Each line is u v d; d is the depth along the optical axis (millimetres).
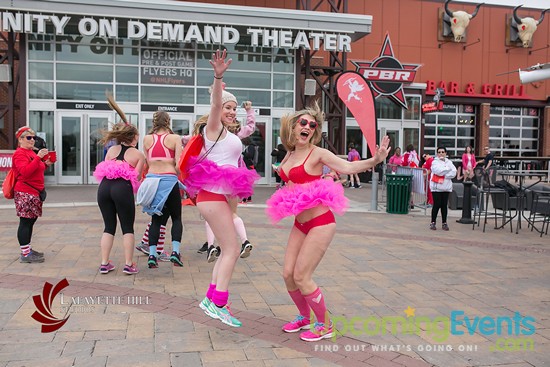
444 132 27438
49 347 3900
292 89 19641
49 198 13781
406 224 10742
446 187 9859
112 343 4004
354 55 24922
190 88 18750
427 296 5523
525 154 28750
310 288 4090
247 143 14586
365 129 7379
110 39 17969
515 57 27766
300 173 4223
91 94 17922
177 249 6336
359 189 18984
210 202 4168
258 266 6672
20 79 17109
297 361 3768
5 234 8445
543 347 4148
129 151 6141
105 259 6047
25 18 15805
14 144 17469
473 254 7777
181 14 16859
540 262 7285
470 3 27078
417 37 25953
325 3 23750
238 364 3686
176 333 4250
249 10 17391
